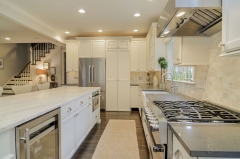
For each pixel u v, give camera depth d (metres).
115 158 2.39
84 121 2.82
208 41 1.99
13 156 1.11
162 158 1.18
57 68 7.55
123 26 4.77
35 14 3.79
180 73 3.16
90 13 3.73
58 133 1.78
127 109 5.52
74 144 2.31
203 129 1.02
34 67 7.67
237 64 1.47
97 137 3.17
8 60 7.29
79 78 5.52
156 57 3.98
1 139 1.01
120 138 3.12
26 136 1.18
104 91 5.50
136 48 5.74
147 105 2.42
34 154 1.36
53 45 7.54
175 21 1.52
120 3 3.20
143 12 3.66
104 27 4.87
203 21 1.63
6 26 4.29
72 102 2.23
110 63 5.51
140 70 5.73
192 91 2.45
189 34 1.92
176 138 1.02
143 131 3.50
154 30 4.00
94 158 2.38
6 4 3.16
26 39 5.73
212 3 1.18
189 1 1.20
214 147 0.76
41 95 2.52
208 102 1.93
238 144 0.79
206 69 2.05
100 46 5.55
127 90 5.51
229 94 1.59
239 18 0.91
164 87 3.88
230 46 1.00
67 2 3.16
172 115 1.30
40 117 1.43
